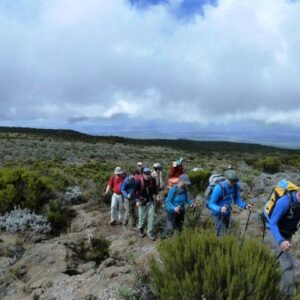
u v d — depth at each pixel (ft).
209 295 13.53
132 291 16.24
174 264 14.94
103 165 95.61
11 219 31.65
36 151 174.60
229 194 22.03
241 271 13.57
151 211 29.30
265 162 102.53
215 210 21.61
